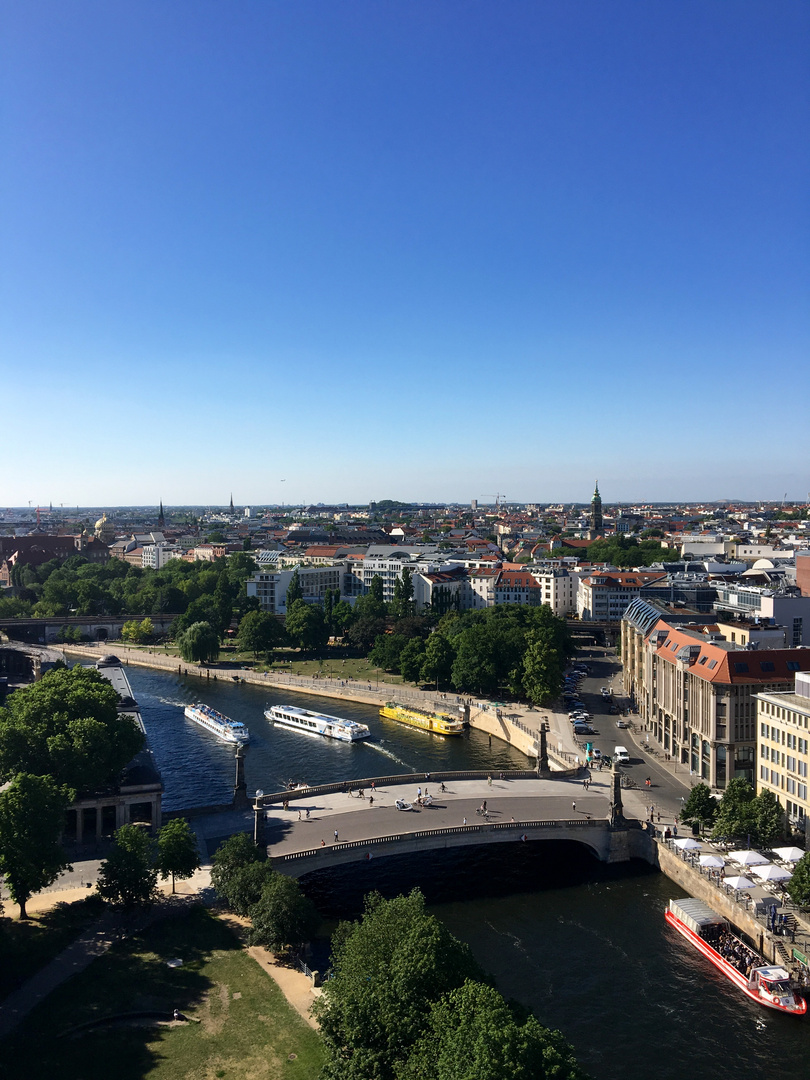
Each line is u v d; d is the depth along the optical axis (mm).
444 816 141375
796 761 136750
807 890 106062
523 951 109625
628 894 126688
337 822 138750
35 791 108312
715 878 120688
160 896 114500
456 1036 59812
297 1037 83562
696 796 136375
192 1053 80750
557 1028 92750
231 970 96438
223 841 132250
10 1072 76812
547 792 156750
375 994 71625
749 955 104438
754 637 187000
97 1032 83625
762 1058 88125
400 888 129375
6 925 104000
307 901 104438
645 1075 85500
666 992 99875
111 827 140625
